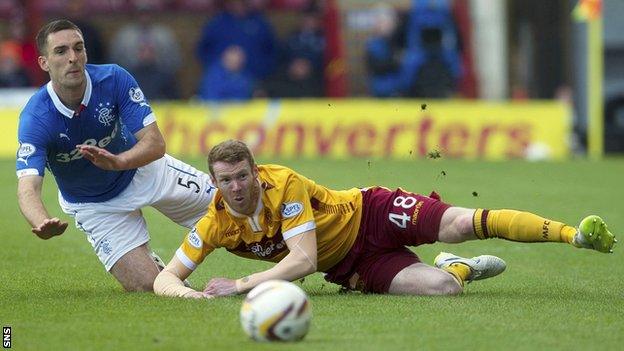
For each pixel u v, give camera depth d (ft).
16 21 330.13
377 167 254.47
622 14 306.96
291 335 81.15
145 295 102.68
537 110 288.92
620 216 176.65
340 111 288.10
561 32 345.31
